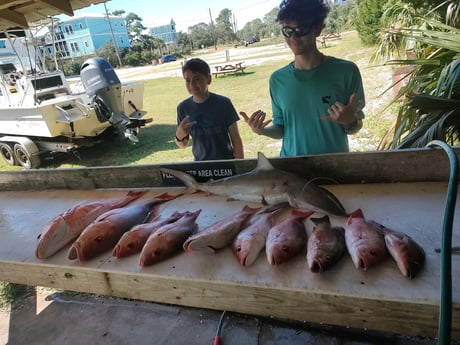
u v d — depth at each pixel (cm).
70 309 246
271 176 146
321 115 183
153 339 209
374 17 1356
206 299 109
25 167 638
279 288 98
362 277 95
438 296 84
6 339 229
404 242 97
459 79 188
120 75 2395
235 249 114
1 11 201
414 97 194
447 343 64
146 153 632
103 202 161
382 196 137
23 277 138
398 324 88
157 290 115
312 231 118
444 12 340
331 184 154
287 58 1708
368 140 485
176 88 1399
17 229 161
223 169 167
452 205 67
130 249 124
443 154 135
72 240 141
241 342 196
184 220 132
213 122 230
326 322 97
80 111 556
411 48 402
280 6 173
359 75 183
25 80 583
